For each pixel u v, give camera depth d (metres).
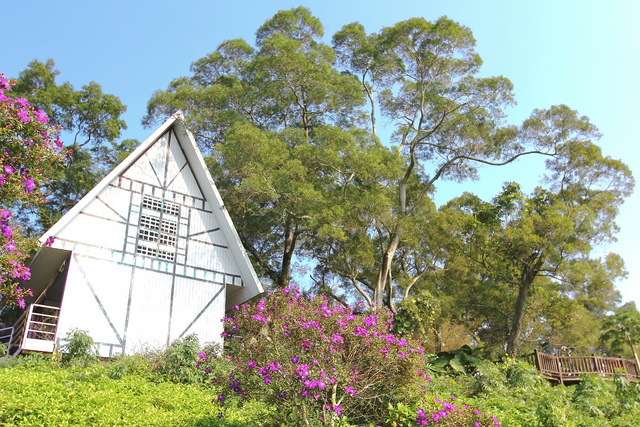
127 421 9.56
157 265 18.23
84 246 17.02
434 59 26.28
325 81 24.44
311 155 21.50
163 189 19.27
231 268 19.80
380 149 23.31
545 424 10.26
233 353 8.99
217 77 27.16
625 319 15.84
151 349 16.45
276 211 21.30
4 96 9.52
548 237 23.34
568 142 25.34
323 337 8.05
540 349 33.34
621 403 13.04
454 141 26.55
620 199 26.42
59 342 15.53
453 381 16.23
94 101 30.47
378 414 8.84
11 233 9.96
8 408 9.09
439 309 19.98
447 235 25.02
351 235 23.91
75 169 28.38
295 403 7.88
